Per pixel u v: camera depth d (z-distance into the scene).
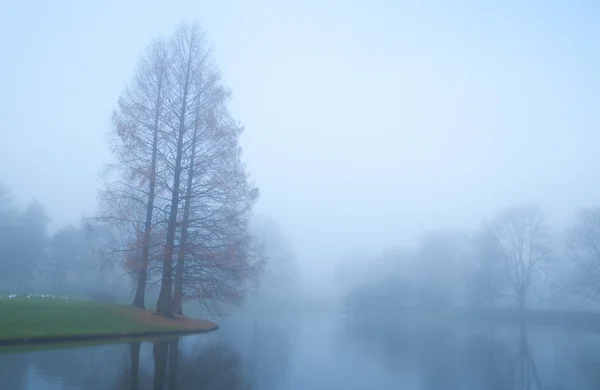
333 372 14.09
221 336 22.89
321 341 24.00
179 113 23.06
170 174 22.70
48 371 11.50
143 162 22.27
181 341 19.22
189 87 23.33
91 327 17.59
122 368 12.46
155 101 22.86
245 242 23.62
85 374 11.42
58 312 17.92
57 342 15.88
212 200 22.94
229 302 23.88
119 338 17.95
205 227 22.45
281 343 22.23
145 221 22.95
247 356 16.91
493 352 20.56
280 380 12.44
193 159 22.92
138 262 21.84
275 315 53.88
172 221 21.94
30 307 17.73
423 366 15.76
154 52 23.34
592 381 13.21
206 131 22.64
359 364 15.92
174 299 25.66
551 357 19.03
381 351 20.09
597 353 20.70
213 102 23.20
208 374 12.52
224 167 22.94
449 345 23.48
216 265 22.09
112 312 19.84
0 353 13.60
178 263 22.14
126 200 22.34
